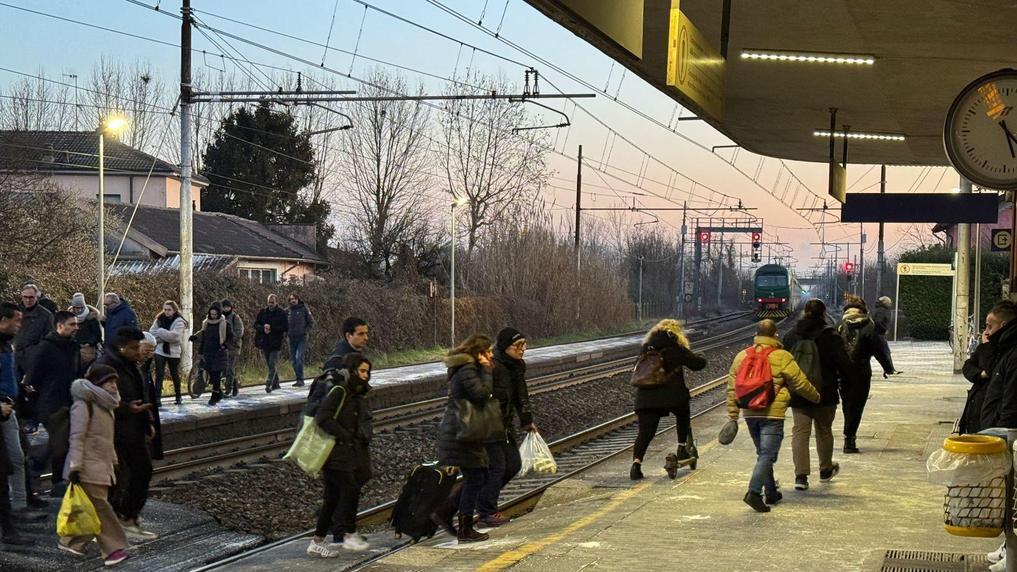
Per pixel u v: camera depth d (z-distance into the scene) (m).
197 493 11.74
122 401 9.23
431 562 7.61
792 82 16.05
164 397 19.77
